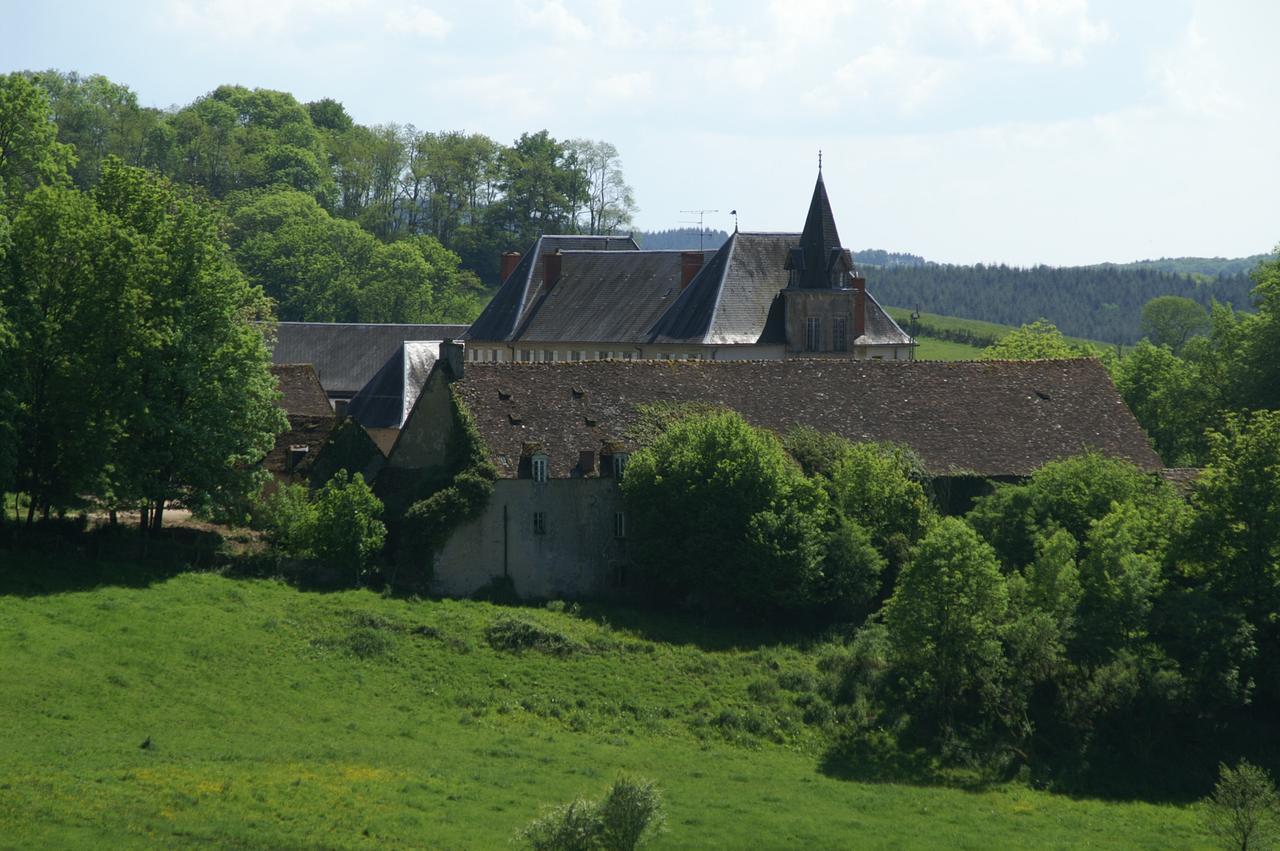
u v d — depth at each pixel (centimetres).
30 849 16112
